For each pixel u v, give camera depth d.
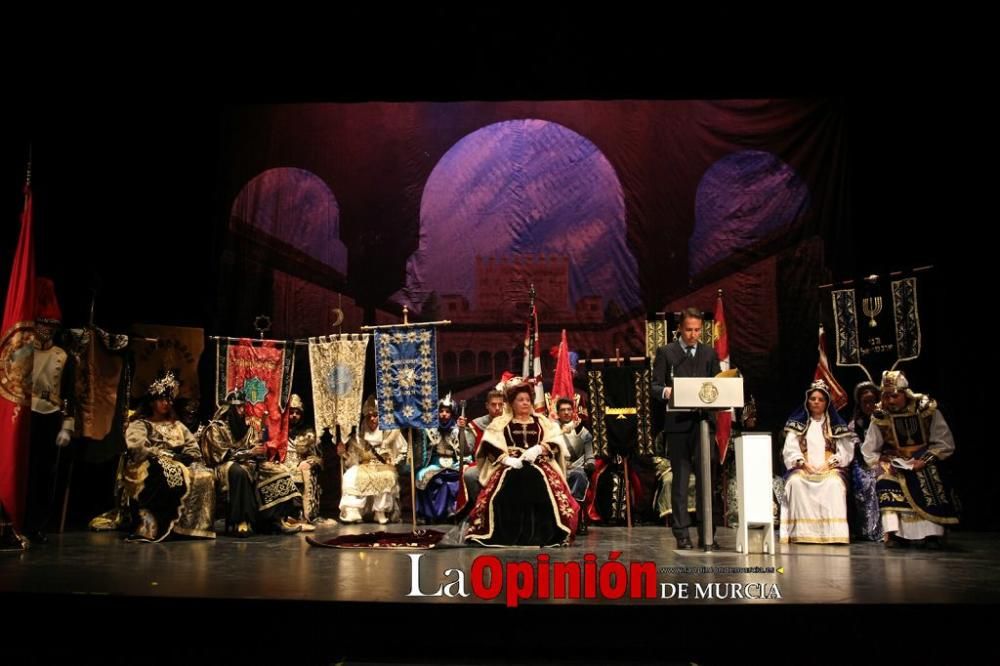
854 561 5.15
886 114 8.56
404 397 7.80
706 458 5.46
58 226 8.30
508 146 9.03
